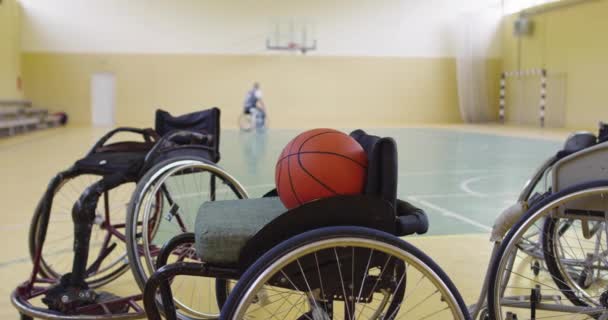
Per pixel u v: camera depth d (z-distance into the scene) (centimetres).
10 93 1712
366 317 269
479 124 1936
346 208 184
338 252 187
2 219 504
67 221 484
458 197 613
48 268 307
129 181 289
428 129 1667
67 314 252
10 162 905
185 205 535
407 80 1984
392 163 187
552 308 245
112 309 261
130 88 1867
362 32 1942
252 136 1398
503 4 1978
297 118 1948
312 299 191
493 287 215
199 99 1897
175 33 1866
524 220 211
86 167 281
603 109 1569
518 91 1931
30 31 1812
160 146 291
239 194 302
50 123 1712
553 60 1756
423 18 1964
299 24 1912
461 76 1981
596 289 289
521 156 989
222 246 190
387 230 189
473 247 406
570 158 218
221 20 1877
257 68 1911
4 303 296
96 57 1844
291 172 200
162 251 226
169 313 204
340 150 198
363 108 1975
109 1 1828
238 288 171
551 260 279
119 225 336
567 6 1684
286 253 173
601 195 212
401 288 221
